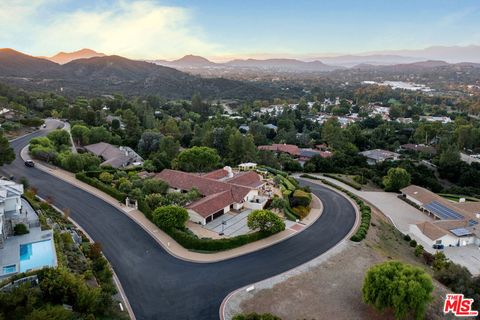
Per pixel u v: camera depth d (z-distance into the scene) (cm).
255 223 5694
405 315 3853
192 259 5003
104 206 6631
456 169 11888
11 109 13612
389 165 12138
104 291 3928
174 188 7638
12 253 4072
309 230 6288
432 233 7012
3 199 4644
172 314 3828
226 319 3781
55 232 4634
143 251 5141
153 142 11312
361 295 4344
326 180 10519
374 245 5847
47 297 3256
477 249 6869
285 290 4347
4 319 2908
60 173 8300
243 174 8394
